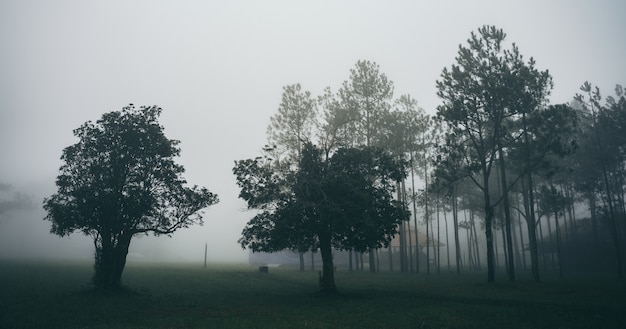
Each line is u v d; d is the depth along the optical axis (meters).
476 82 33.47
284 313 17.61
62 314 16.48
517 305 20.45
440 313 17.59
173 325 14.46
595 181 44.16
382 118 46.97
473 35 34.75
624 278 39.22
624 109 41.81
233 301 22.17
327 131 32.12
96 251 25.84
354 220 24.12
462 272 53.75
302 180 26.45
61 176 25.14
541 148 33.06
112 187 25.34
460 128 35.19
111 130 25.92
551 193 43.19
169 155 27.62
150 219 27.25
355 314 17.30
